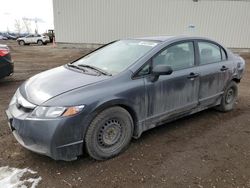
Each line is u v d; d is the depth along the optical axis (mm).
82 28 21750
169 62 3902
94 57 4258
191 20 20672
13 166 3168
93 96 3072
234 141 3941
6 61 6809
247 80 9141
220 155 3518
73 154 3033
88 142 3113
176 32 21047
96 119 3115
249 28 20359
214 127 4430
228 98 5117
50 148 2896
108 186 2842
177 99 3982
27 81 3715
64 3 21422
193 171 3133
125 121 3414
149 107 3637
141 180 2945
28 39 35344
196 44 4344
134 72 3480
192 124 4531
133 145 3721
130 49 3996
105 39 21750
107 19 21312
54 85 3248
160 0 20516
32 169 3117
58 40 22422
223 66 4746
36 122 2893
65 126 2883
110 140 3330
